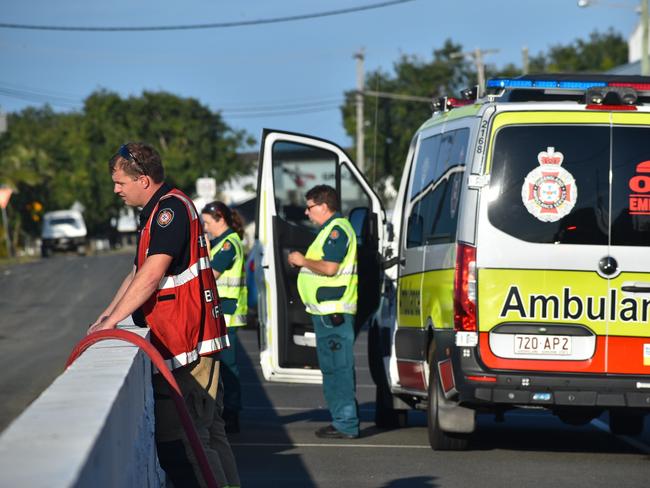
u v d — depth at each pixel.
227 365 26.19
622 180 21.12
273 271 26.61
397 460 22.23
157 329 13.75
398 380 25.97
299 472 20.94
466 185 21.31
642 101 22.41
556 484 19.66
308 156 27.28
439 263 22.52
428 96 111.81
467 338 21.02
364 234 27.56
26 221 184.25
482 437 25.88
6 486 5.99
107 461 8.11
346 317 25.00
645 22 71.12
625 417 26.03
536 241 21.00
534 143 21.12
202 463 12.82
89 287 90.44
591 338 21.00
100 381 9.63
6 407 30.77
